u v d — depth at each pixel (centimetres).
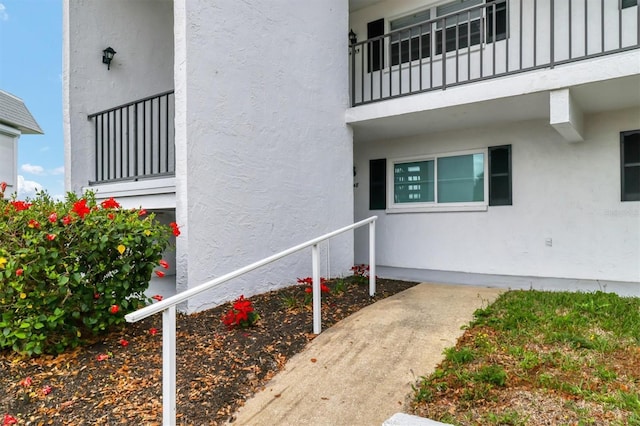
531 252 639
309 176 575
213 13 448
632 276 564
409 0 750
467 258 699
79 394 267
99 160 627
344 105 648
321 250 591
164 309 225
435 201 738
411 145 762
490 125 670
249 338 353
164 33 727
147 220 365
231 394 274
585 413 220
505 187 661
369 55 799
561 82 463
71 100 595
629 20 552
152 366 301
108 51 634
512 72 513
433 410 242
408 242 766
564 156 612
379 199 805
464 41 696
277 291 510
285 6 542
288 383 289
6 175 1042
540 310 392
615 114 572
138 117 687
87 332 348
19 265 295
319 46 599
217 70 453
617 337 318
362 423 241
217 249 449
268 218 511
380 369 301
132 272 349
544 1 615
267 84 514
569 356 290
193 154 427
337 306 446
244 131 483
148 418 244
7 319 302
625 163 567
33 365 300
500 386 256
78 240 317
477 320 378
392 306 440
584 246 598
